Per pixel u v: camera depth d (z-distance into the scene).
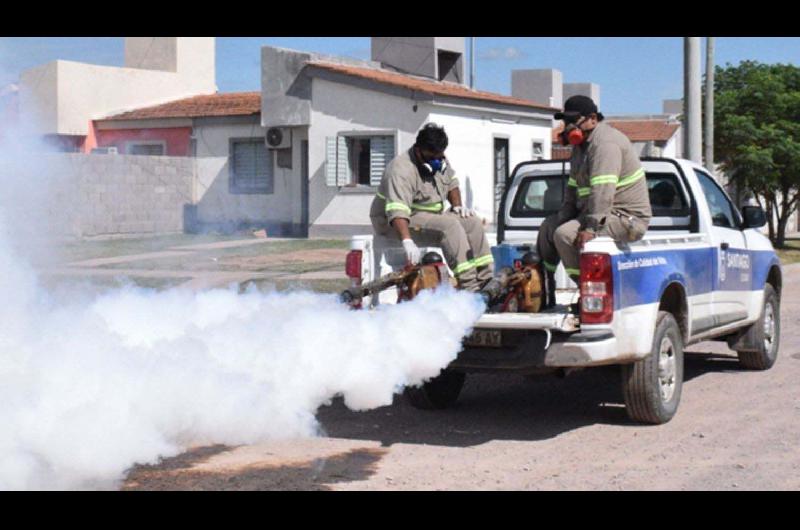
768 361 9.54
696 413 7.66
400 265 7.66
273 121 24.23
